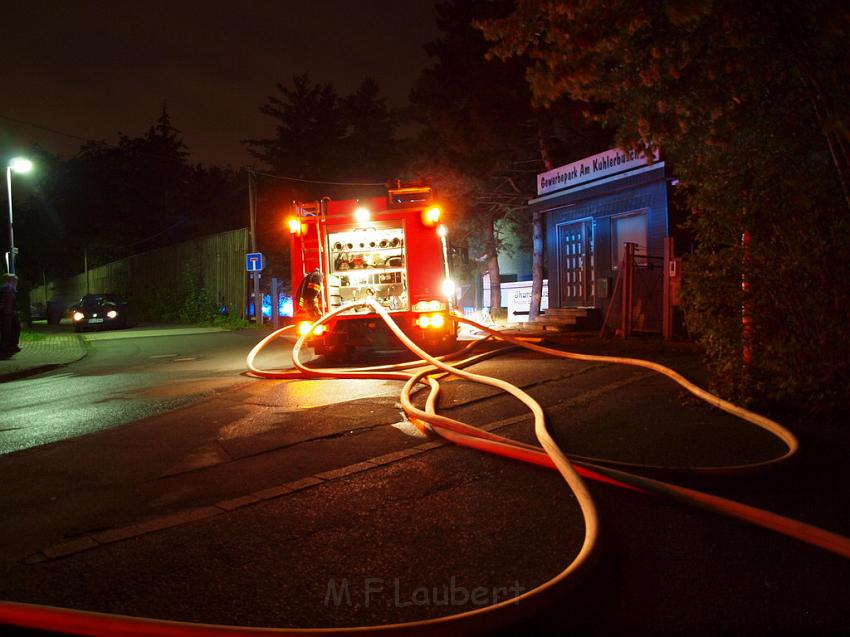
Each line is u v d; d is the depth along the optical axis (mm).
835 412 6293
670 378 8797
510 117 23141
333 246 13258
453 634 2852
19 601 3506
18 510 5059
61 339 23922
